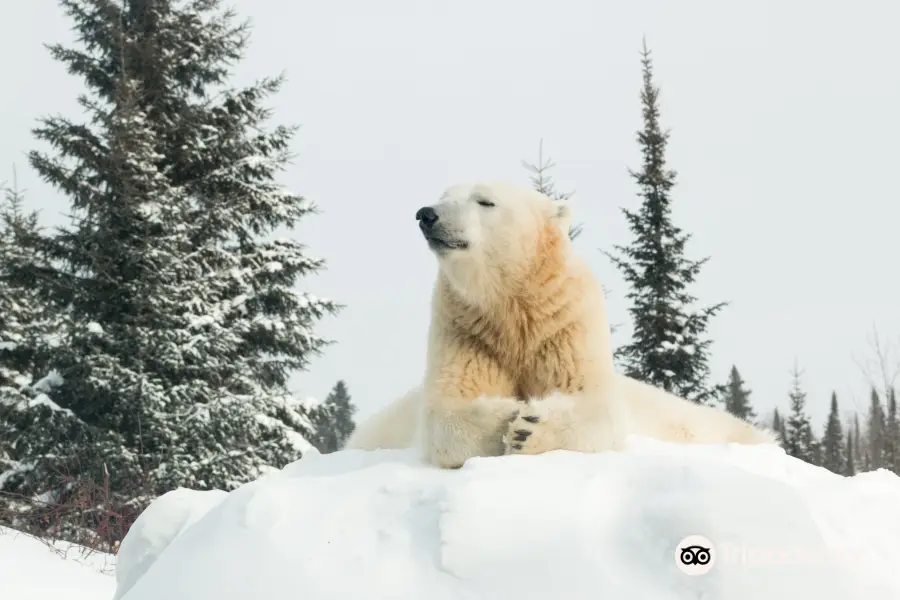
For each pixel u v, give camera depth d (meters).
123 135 36.22
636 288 45.56
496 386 11.24
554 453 8.76
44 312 37.62
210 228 39.28
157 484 32.41
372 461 11.24
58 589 17.42
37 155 36.97
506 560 6.49
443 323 11.51
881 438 77.88
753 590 6.15
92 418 35.75
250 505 7.66
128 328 34.66
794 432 73.94
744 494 6.75
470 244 11.00
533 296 11.08
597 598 6.13
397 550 6.86
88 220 36.72
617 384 11.30
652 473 7.39
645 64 46.06
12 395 34.09
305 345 39.91
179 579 7.10
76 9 40.91
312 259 40.72
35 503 29.36
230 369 37.84
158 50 40.78
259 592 6.66
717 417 15.03
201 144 40.53
